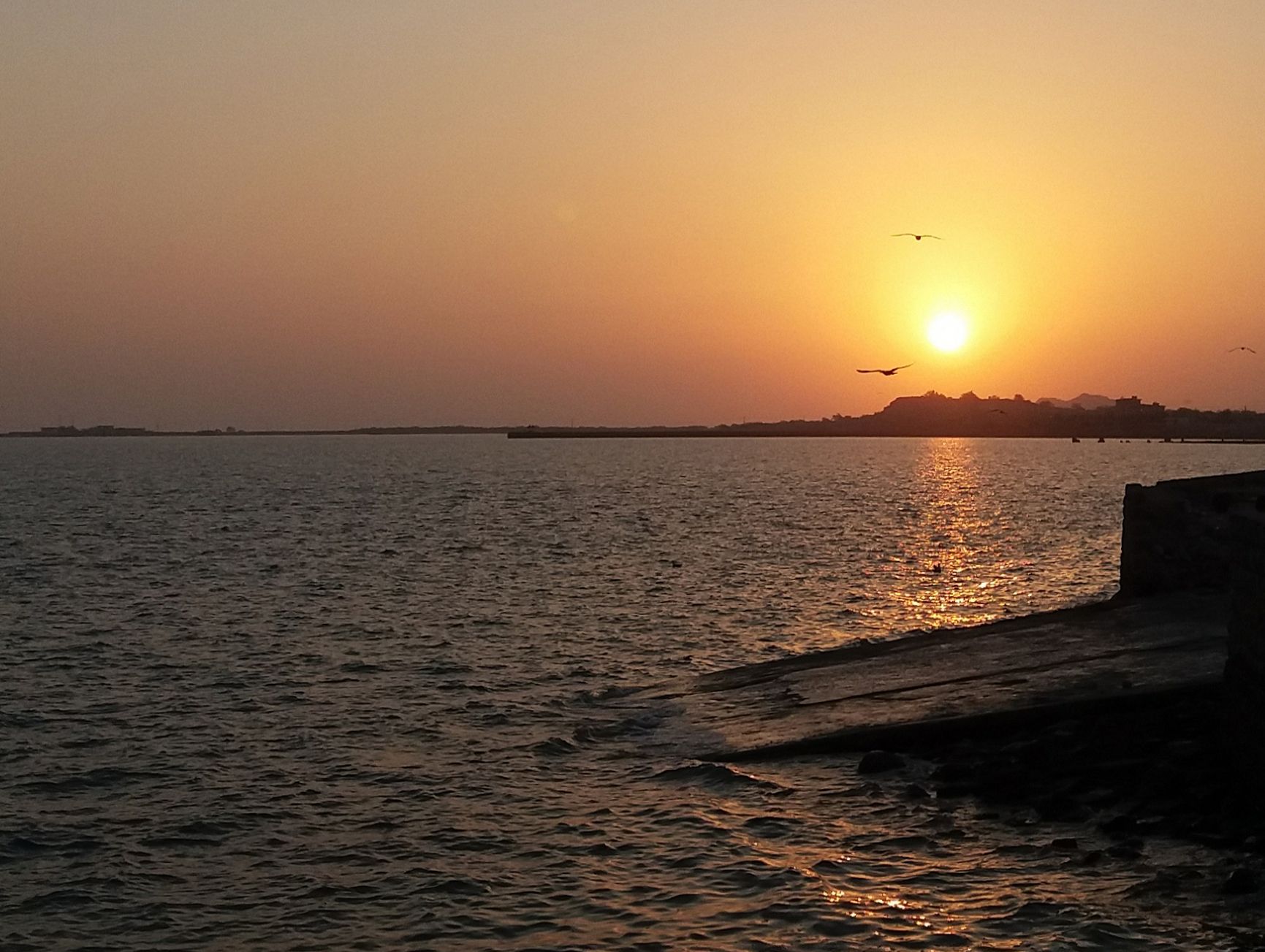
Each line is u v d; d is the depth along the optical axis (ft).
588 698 107.24
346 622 148.66
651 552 230.27
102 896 62.69
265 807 76.18
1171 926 54.29
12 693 108.47
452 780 81.76
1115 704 79.36
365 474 625.00
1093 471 628.28
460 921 58.75
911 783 75.87
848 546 242.99
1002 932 54.80
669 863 65.10
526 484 516.73
